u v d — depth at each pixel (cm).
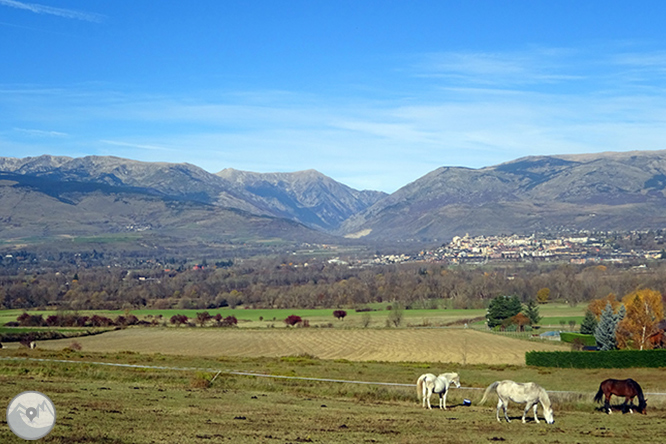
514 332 14412
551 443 3042
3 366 5197
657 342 10425
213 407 3716
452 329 15088
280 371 5925
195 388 4641
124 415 3231
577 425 3628
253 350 11412
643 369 7475
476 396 4741
